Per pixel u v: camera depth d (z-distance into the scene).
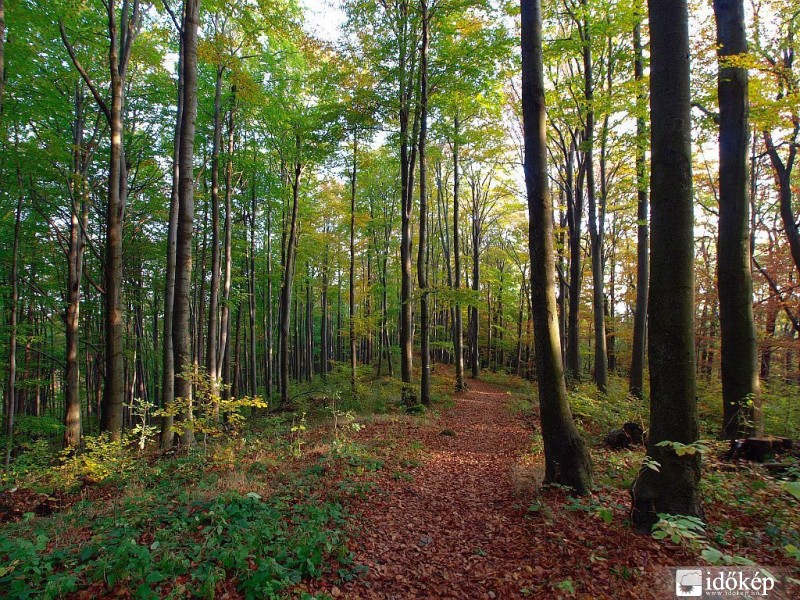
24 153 11.51
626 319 24.20
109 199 8.72
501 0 11.73
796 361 16.61
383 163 22.64
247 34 11.58
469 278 33.47
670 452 4.18
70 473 6.48
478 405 16.28
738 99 6.82
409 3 12.59
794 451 5.87
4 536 4.05
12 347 14.06
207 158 14.84
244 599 3.24
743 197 6.82
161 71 13.70
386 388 18.12
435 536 4.84
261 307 27.64
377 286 25.20
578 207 14.34
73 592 3.17
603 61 13.15
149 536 4.19
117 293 8.72
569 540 4.24
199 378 8.02
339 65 13.53
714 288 16.44
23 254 15.73
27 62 10.66
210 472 6.76
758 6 10.95
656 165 4.28
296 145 15.46
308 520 4.62
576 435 5.71
